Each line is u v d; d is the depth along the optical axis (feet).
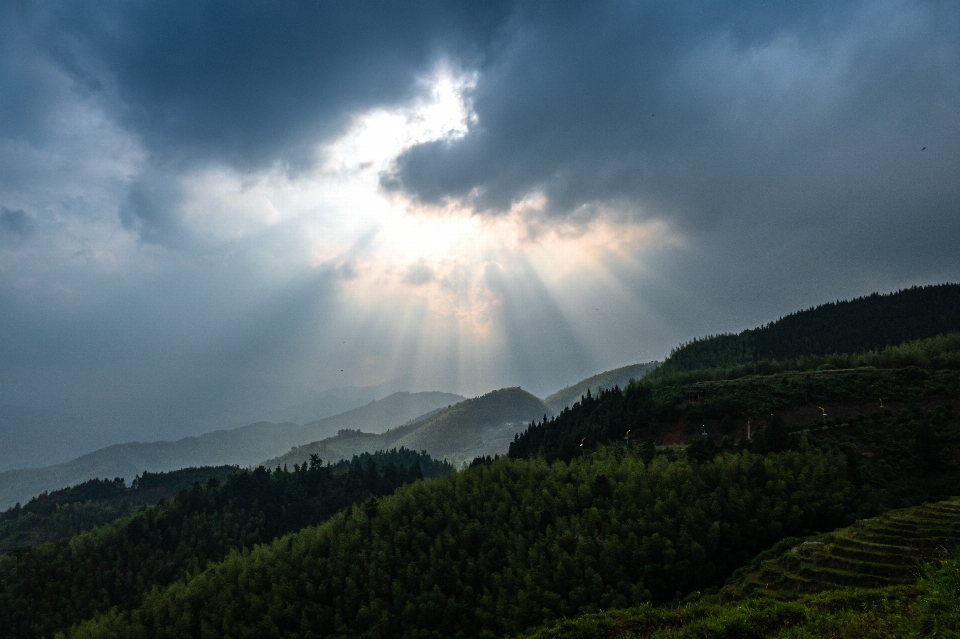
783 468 312.50
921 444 320.09
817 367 547.08
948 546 188.24
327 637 303.68
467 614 288.71
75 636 355.77
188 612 343.05
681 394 499.92
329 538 374.02
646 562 267.18
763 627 108.37
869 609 111.04
